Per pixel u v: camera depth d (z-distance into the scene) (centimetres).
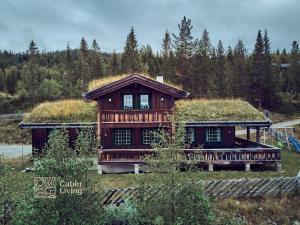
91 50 9069
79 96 7962
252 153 2908
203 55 7912
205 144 3325
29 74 8169
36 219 1392
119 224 1739
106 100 3080
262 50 8238
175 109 3391
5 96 8181
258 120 3186
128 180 2627
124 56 8600
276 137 4884
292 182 2372
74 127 3162
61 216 1418
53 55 13750
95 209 1488
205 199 1488
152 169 1531
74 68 8969
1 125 5628
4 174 1566
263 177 2700
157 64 10412
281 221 2175
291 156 3653
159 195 1507
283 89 10275
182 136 1548
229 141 3322
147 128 3189
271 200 2319
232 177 2703
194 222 1452
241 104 3512
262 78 8200
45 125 3184
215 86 8388
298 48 10812
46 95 8056
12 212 1537
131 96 3105
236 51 10088
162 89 3089
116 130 3191
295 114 8419
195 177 1516
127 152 2900
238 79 8356
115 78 3934
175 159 1512
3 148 4503
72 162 1422
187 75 7694
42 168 1412
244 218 2161
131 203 1864
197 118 3212
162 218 1416
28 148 4500
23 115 6225
